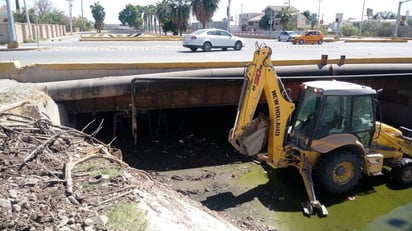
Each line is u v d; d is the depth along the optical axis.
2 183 4.36
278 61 12.16
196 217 4.97
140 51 20.09
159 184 6.17
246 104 7.67
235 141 7.88
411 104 14.65
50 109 8.76
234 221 6.65
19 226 3.63
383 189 8.55
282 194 8.22
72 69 11.28
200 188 8.51
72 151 5.80
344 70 12.30
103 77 10.71
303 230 6.76
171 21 49.75
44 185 4.52
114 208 4.16
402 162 8.54
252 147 7.96
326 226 6.92
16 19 48.00
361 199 8.02
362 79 12.12
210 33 21.77
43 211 3.94
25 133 5.93
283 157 8.11
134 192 4.62
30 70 10.98
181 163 10.13
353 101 7.71
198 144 11.78
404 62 13.89
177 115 13.60
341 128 7.77
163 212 4.35
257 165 10.03
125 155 10.53
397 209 7.63
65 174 4.85
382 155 8.23
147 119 12.52
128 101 11.01
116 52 18.98
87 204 4.21
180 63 11.77
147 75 10.87
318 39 34.00
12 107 7.08
